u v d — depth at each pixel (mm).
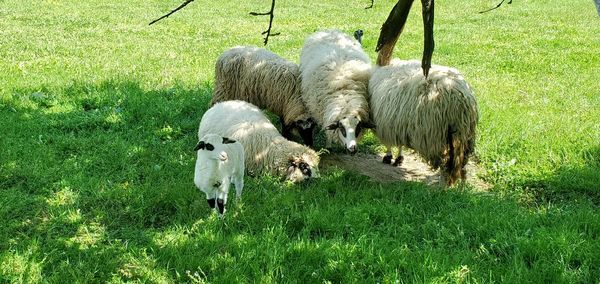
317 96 8000
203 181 6590
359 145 8492
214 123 7793
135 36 14273
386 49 7918
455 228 6594
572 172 7617
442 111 7180
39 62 10883
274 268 6133
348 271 6086
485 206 6875
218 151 6527
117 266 6211
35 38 13266
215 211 6723
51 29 14758
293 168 7398
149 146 8008
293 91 8266
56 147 7828
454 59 12234
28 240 6410
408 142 7441
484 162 8023
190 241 6414
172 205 6930
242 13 18906
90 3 19891
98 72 10438
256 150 7555
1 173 7262
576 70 11500
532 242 6328
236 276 6043
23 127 8172
